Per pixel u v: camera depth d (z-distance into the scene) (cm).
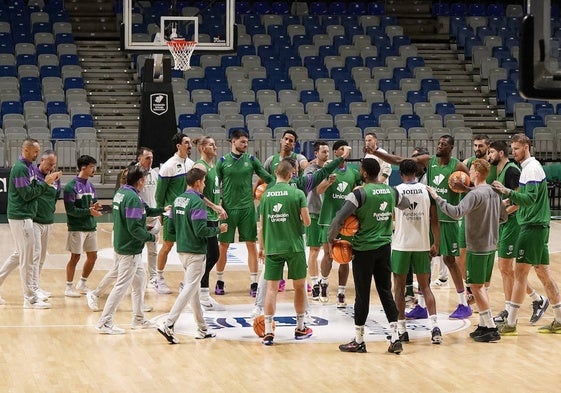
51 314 1192
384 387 884
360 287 1010
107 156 2434
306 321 1171
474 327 1148
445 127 2697
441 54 3177
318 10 3325
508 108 2859
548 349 1041
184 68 1903
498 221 1074
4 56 2773
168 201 1301
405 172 1051
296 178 1238
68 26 3014
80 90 2705
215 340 1070
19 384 887
